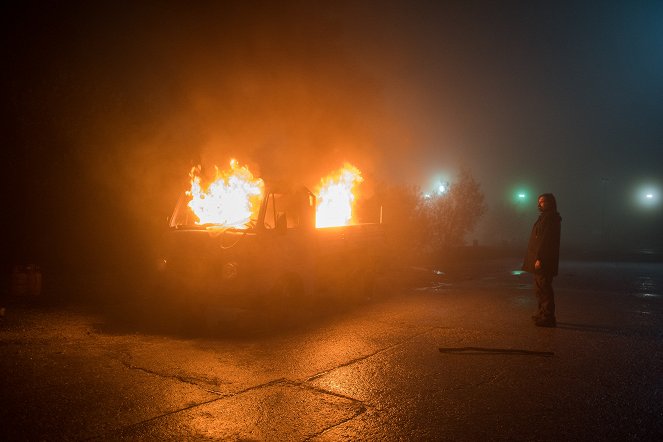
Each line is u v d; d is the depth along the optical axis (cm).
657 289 1446
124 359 654
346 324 893
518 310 1047
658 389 562
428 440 432
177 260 902
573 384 578
